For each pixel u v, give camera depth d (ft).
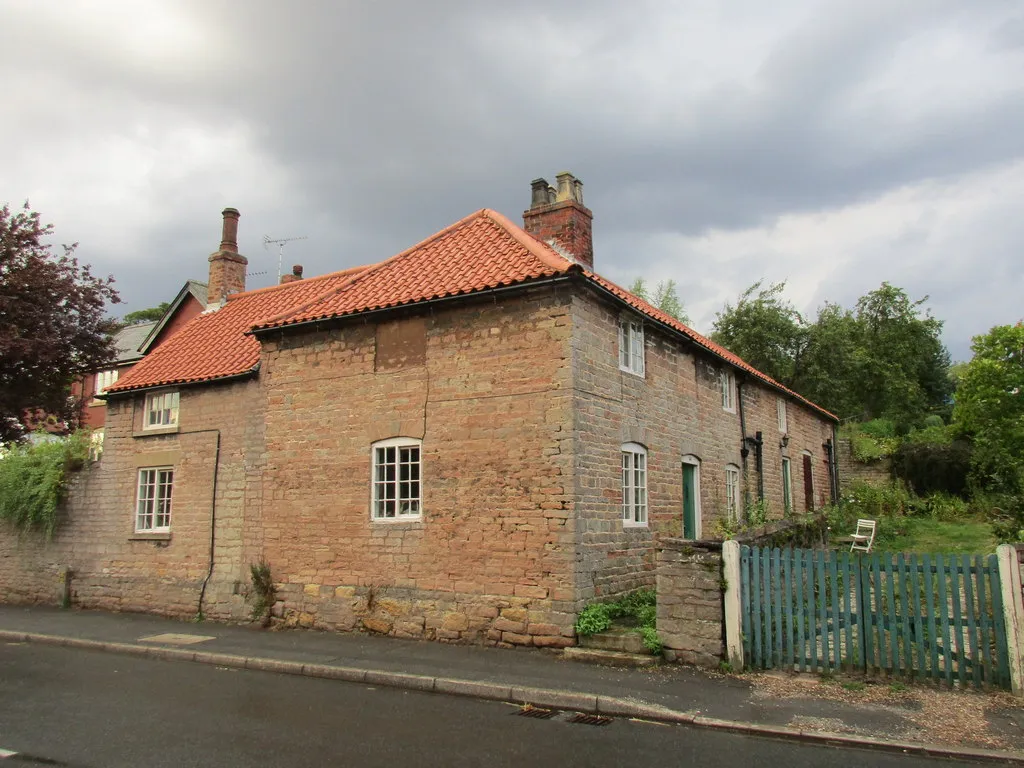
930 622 29.12
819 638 31.01
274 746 23.32
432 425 41.70
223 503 50.52
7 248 57.62
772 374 126.52
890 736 23.58
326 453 45.37
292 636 42.47
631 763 21.65
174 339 64.28
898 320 157.17
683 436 53.01
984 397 98.17
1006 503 48.47
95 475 58.44
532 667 33.24
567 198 56.85
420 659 35.45
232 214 76.07
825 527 58.65
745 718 25.53
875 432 137.18
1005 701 26.73
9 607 58.08
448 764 21.50
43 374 61.52
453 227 52.26
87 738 24.32
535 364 39.24
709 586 32.55
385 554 42.27
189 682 33.47
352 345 45.42
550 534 37.47
